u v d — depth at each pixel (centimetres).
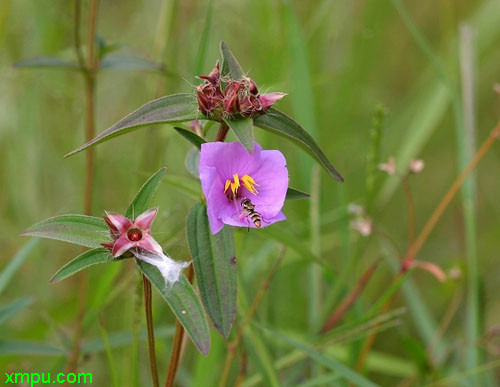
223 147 61
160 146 81
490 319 88
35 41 86
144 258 60
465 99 78
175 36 86
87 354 73
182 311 60
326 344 72
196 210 62
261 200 61
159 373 77
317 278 77
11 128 84
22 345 71
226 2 90
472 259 77
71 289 82
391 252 80
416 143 86
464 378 76
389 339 84
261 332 72
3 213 86
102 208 86
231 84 61
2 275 72
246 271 76
